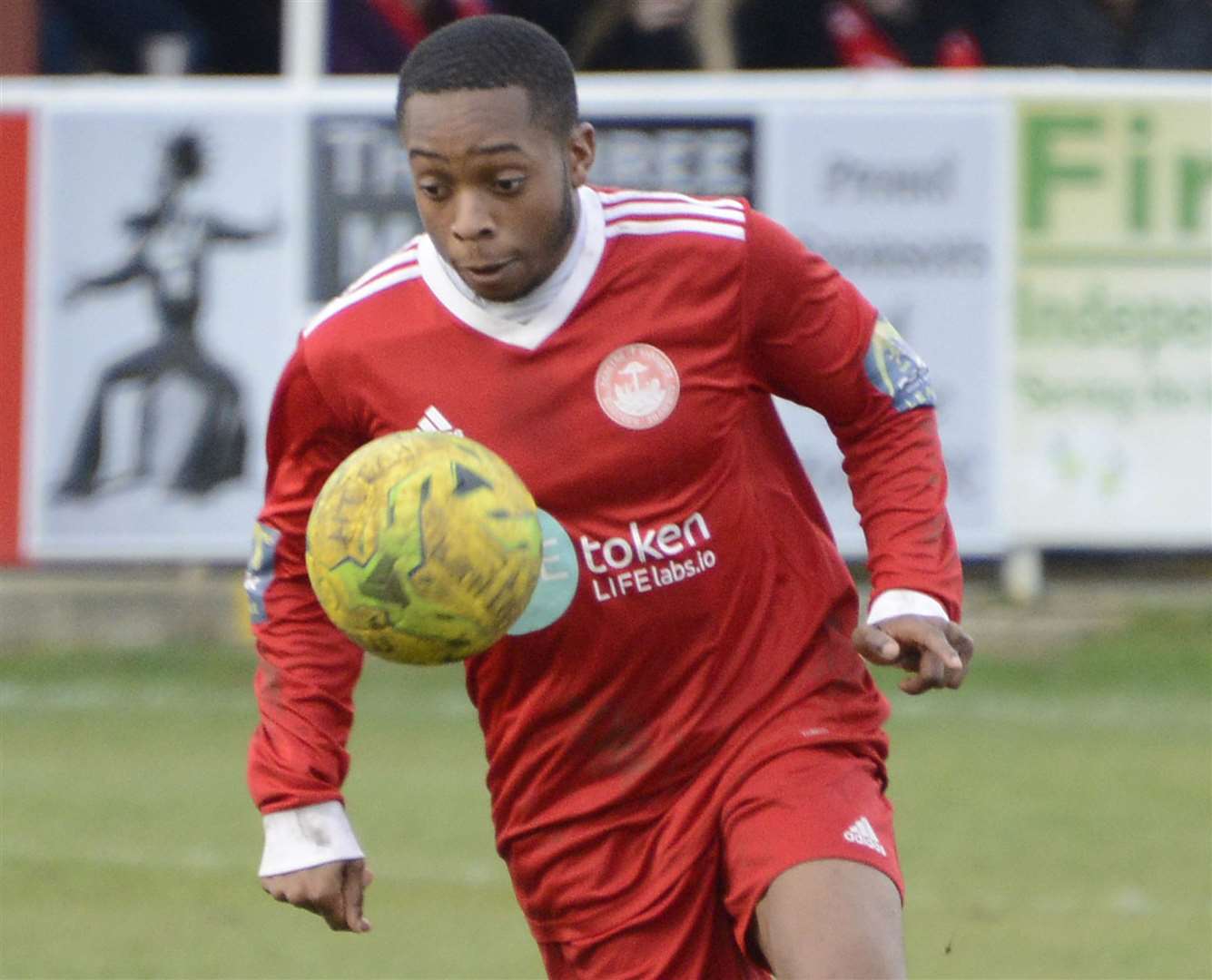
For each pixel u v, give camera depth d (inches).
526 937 1007.0
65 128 1753.2
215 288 1754.4
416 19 2114.9
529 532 532.1
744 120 1726.1
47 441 1763.0
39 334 1758.1
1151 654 1731.1
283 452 596.4
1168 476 1728.6
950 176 1720.0
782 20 2085.4
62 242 1758.1
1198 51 2033.7
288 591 597.3
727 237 571.5
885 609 570.3
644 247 567.5
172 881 1117.7
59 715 1601.9
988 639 1759.4
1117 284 1722.4
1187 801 1305.4
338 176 1755.7
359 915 593.0
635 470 564.4
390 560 519.8
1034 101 1715.1
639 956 584.4
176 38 2218.3
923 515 580.7
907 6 2071.9
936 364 1724.9
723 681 574.9
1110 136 1716.3
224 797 1327.5
